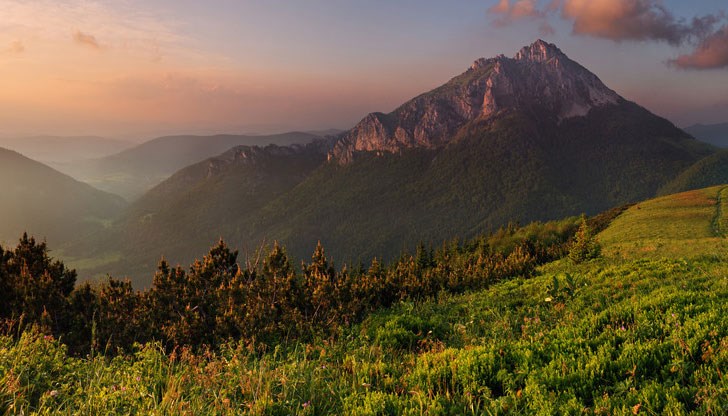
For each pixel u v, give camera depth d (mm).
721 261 15125
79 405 5266
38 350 6922
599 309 10477
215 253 18500
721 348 5645
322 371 6875
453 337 10359
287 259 19672
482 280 21953
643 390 4898
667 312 7531
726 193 78500
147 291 13922
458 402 5340
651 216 63906
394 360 7934
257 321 11555
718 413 4234
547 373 5891
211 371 6754
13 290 11562
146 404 5227
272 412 5234
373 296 18844
